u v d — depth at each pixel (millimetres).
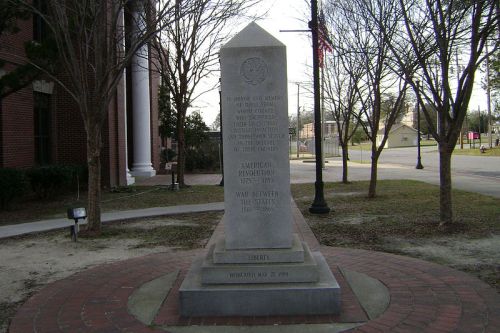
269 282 4875
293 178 24984
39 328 4598
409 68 11633
